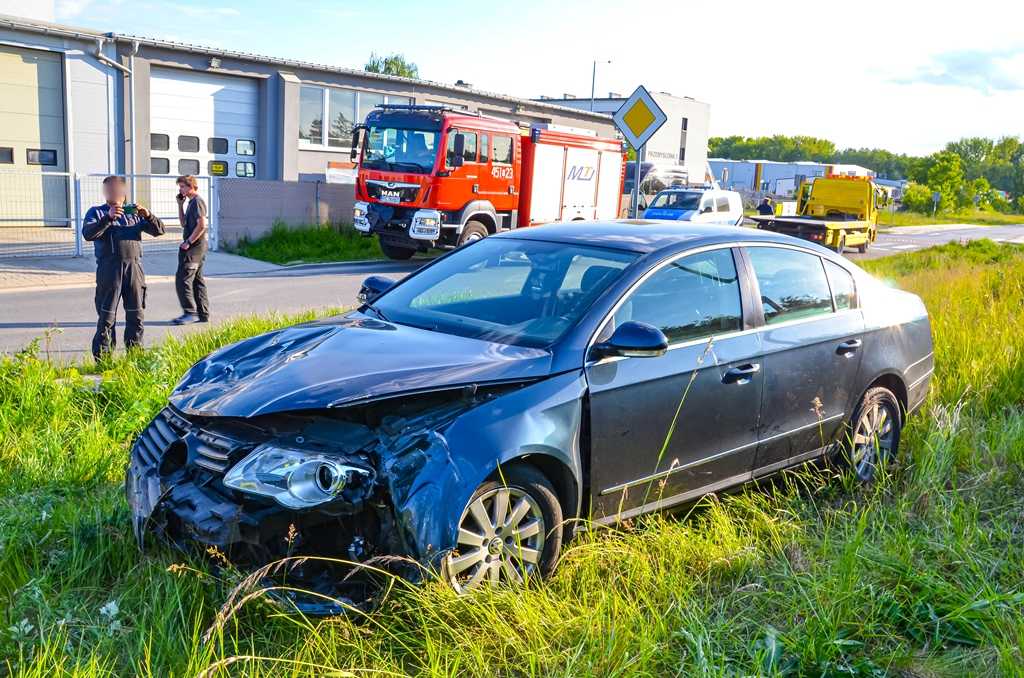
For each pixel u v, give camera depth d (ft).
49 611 10.66
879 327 17.87
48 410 19.10
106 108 66.08
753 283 15.60
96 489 15.17
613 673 9.93
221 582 10.67
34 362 21.33
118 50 66.08
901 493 16.71
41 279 45.57
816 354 16.22
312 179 81.66
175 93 71.31
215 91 74.08
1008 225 251.60
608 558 12.50
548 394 12.16
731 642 11.06
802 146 526.98
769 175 196.03
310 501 10.41
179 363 23.68
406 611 10.56
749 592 12.32
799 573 12.85
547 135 67.26
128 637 10.36
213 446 11.14
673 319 14.12
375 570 10.39
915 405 19.24
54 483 14.99
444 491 10.73
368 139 60.13
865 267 61.46
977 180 352.28
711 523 14.23
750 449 15.17
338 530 10.86
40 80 62.95
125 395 20.25
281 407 10.87
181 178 35.04
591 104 166.71
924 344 19.35
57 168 64.69
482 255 16.02
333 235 66.85
